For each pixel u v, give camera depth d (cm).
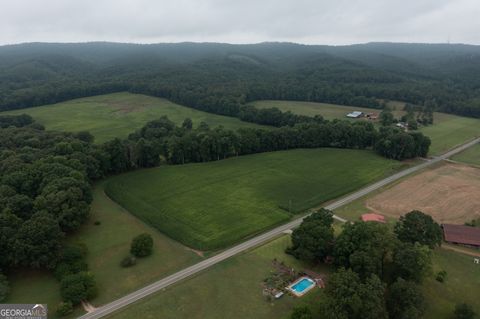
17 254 7388
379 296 6178
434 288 7400
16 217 8238
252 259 8375
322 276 7719
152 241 8656
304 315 6138
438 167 14875
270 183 12912
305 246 8069
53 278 7606
